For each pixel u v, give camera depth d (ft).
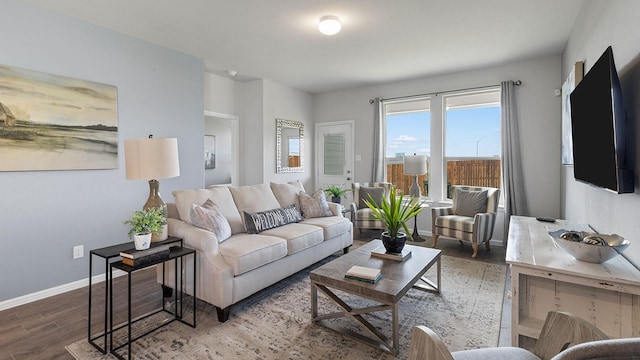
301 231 10.21
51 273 9.20
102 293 9.20
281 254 8.99
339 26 9.91
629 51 5.49
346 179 19.51
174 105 12.46
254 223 10.07
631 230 5.53
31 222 8.83
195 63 13.29
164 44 11.94
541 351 3.91
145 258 6.36
